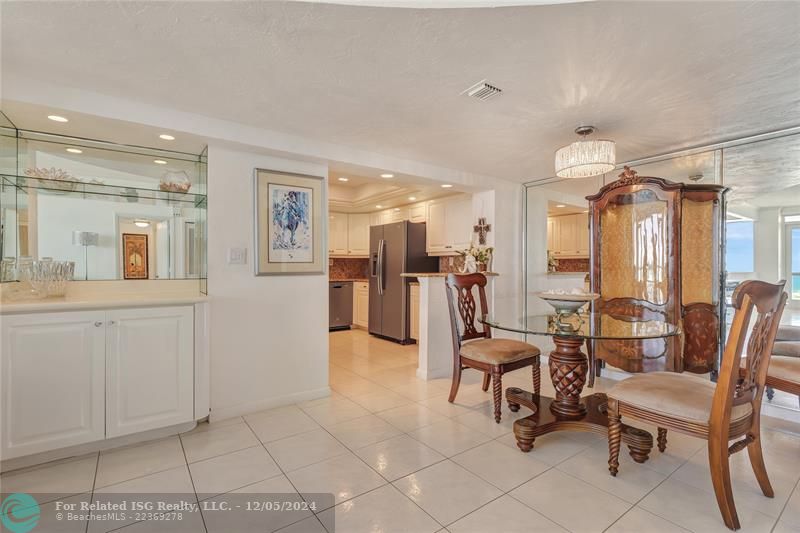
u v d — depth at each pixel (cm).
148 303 225
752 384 171
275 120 249
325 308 314
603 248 343
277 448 221
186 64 179
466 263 420
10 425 189
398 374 380
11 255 229
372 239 590
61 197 244
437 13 140
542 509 166
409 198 529
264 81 195
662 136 274
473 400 305
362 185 551
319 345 312
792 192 258
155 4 135
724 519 154
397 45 162
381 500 172
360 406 291
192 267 283
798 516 161
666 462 207
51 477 189
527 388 335
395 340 541
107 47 164
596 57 170
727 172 288
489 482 187
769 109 226
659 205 307
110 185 258
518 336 438
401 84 197
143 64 179
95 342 211
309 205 305
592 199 347
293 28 150
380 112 234
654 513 163
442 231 518
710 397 172
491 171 388
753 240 275
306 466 201
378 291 569
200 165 279
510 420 264
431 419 265
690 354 302
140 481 187
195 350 245
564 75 186
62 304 200
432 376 365
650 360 317
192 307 244
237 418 267
